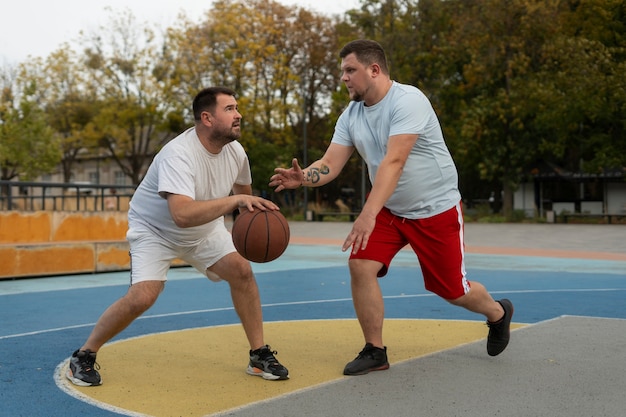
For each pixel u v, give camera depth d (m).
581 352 5.30
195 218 4.23
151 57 44.59
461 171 40.94
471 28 36.12
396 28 41.19
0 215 12.41
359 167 46.28
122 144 46.72
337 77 49.34
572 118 33.84
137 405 4.03
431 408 3.86
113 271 12.79
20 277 11.54
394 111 4.58
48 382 4.62
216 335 6.36
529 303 8.50
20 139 40.50
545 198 39.81
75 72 46.06
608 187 37.66
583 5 36.25
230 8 43.00
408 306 8.25
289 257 16.08
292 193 47.28
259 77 44.12
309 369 4.95
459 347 5.50
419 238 4.78
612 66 32.34
